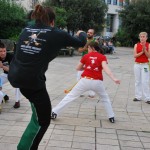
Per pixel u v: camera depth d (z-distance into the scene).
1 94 6.58
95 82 6.08
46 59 3.62
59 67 16.66
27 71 3.55
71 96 6.21
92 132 5.67
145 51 8.17
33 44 3.58
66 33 3.67
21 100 7.79
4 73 7.15
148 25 45.22
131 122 6.43
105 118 6.59
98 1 32.19
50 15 3.76
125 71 16.44
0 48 6.89
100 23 33.38
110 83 11.62
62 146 4.95
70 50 24.75
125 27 47.34
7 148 4.75
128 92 9.90
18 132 5.46
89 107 7.43
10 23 23.83
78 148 4.89
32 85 3.60
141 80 8.41
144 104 8.17
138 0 45.66
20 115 6.49
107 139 5.36
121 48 44.22
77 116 6.62
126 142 5.27
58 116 6.52
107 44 32.12
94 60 6.10
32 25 3.76
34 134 3.84
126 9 46.38
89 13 31.72
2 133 5.39
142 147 5.08
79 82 6.19
